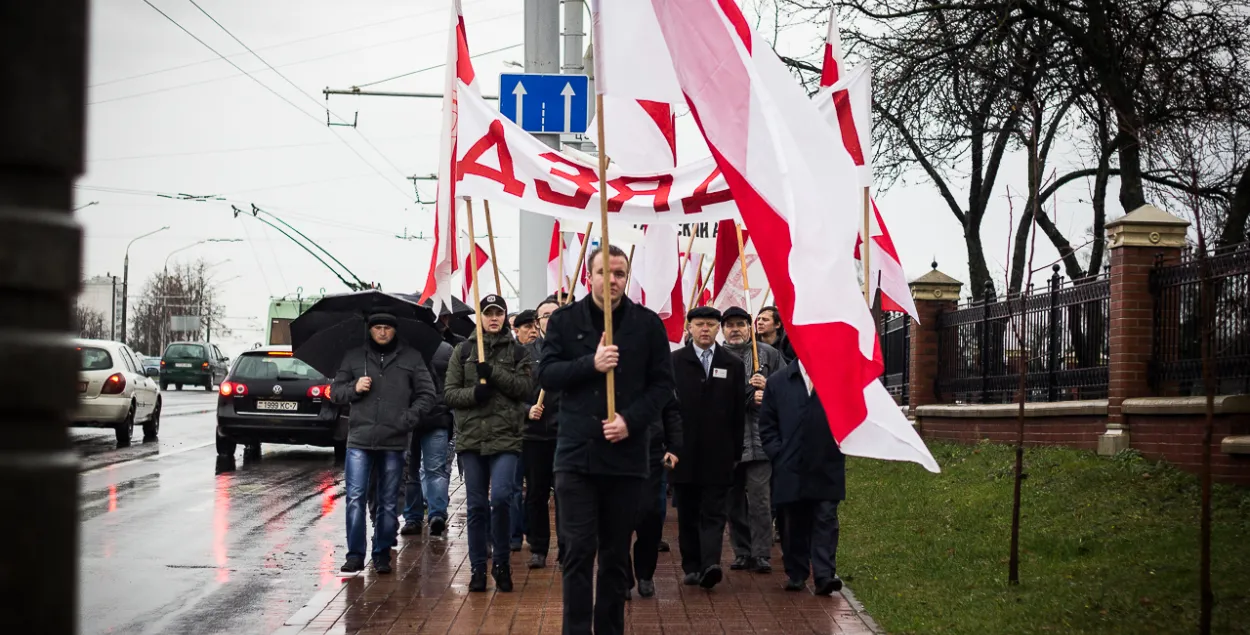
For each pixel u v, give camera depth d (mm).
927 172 21469
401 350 9672
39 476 1617
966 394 16703
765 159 6062
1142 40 17062
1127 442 11516
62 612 1639
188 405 39125
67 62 1631
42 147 1601
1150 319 11695
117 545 10773
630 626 7512
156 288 100438
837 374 5824
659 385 6129
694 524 9062
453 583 9039
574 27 16047
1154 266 11680
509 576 8680
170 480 16312
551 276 14633
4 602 1578
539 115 14000
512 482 8680
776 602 8383
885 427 5812
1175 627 6578
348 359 9625
